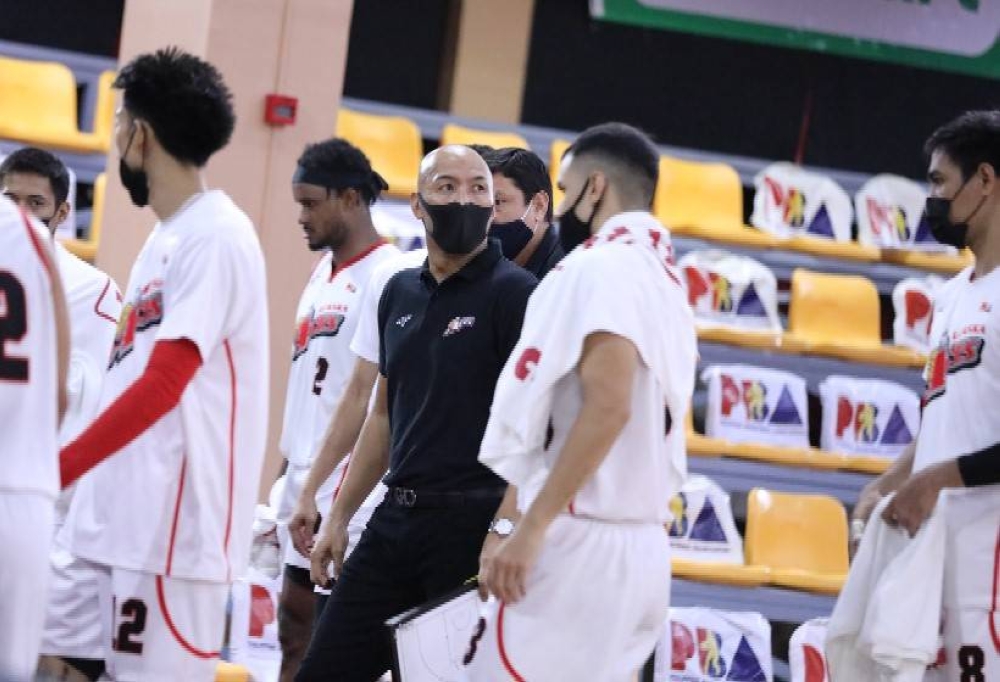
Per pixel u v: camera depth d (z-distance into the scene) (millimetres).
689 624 14148
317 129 13883
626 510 7148
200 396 7676
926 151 9094
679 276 7438
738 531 16438
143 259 7895
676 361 7227
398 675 7754
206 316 7535
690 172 19078
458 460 8312
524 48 19828
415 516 8383
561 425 7195
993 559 8648
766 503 15625
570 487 6895
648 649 7406
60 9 18859
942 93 21797
